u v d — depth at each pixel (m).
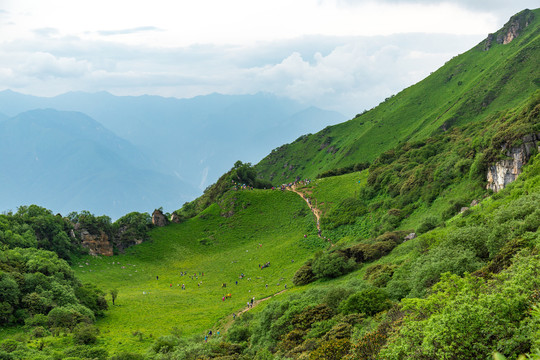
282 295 106.50
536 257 33.88
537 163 92.94
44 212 151.00
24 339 77.75
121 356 68.44
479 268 50.16
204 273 149.38
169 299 120.31
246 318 89.56
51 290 99.19
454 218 103.62
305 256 146.88
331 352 38.56
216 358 58.00
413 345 26.38
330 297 65.88
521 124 113.38
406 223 134.88
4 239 124.06
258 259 155.50
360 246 112.62
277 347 58.41
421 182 148.75
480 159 124.31
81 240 154.38
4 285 90.38
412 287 56.06
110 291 115.06
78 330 84.38
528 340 22.06
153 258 163.62
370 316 52.88
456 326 24.25
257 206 196.50
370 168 197.00
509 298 25.08
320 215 176.50
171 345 75.44
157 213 187.12
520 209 59.91
